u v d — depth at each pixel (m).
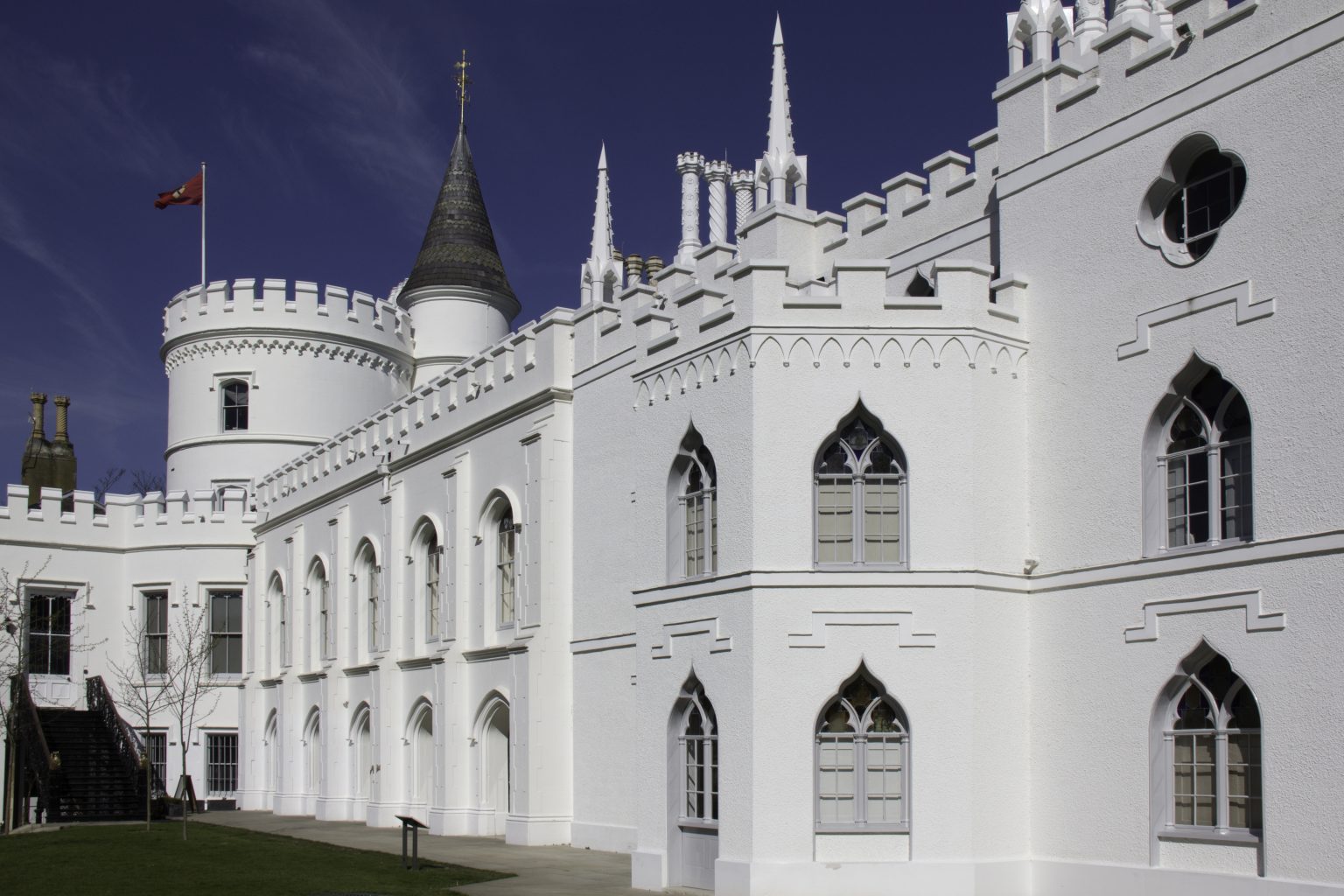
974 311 18.75
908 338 18.59
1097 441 18.20
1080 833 17.77
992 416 18.80
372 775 33.47
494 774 29.16
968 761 17.84
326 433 46.72
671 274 27.38
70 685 43.84
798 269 24.48
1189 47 17.56
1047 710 18.38
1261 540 16.06
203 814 39.09
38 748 35.50
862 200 23.75
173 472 47.81
